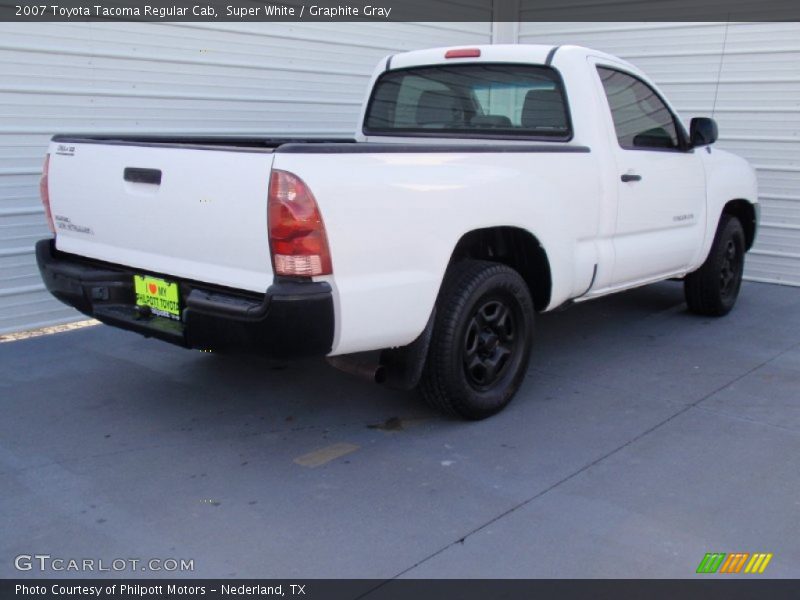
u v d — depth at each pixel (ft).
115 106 20.12
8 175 18.58
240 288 11.34
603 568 9.85
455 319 13.05
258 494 11.60
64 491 11.62
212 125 22.20
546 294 15.05
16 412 14.46
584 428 14.03
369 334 11.69
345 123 25.64
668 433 13.87
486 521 10.91
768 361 17.89
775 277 26.53
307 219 10.65
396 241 11.72
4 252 18.80
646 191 16.92
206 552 10.12
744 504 11.43
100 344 18.40
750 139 26.40
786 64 25.17
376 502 11.39
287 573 9.70
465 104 17.17
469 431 13.85
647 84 17.60
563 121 15.66
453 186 12.48
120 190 12.73
